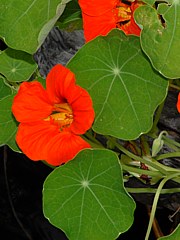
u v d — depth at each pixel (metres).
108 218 0.41
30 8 0.41
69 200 0.41
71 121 0.41
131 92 0.41
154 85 0.40
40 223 0.72
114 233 0.41
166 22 0.39
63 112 0.41
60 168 0.41
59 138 0.40
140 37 0.38
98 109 0.41
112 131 0.41
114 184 0.40
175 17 0.39
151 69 0.40
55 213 0.41
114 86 0.41
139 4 0.40
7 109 0.45
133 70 0.41
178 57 0.39
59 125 0.41
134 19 0.38
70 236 0.41
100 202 0.41
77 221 0.41
